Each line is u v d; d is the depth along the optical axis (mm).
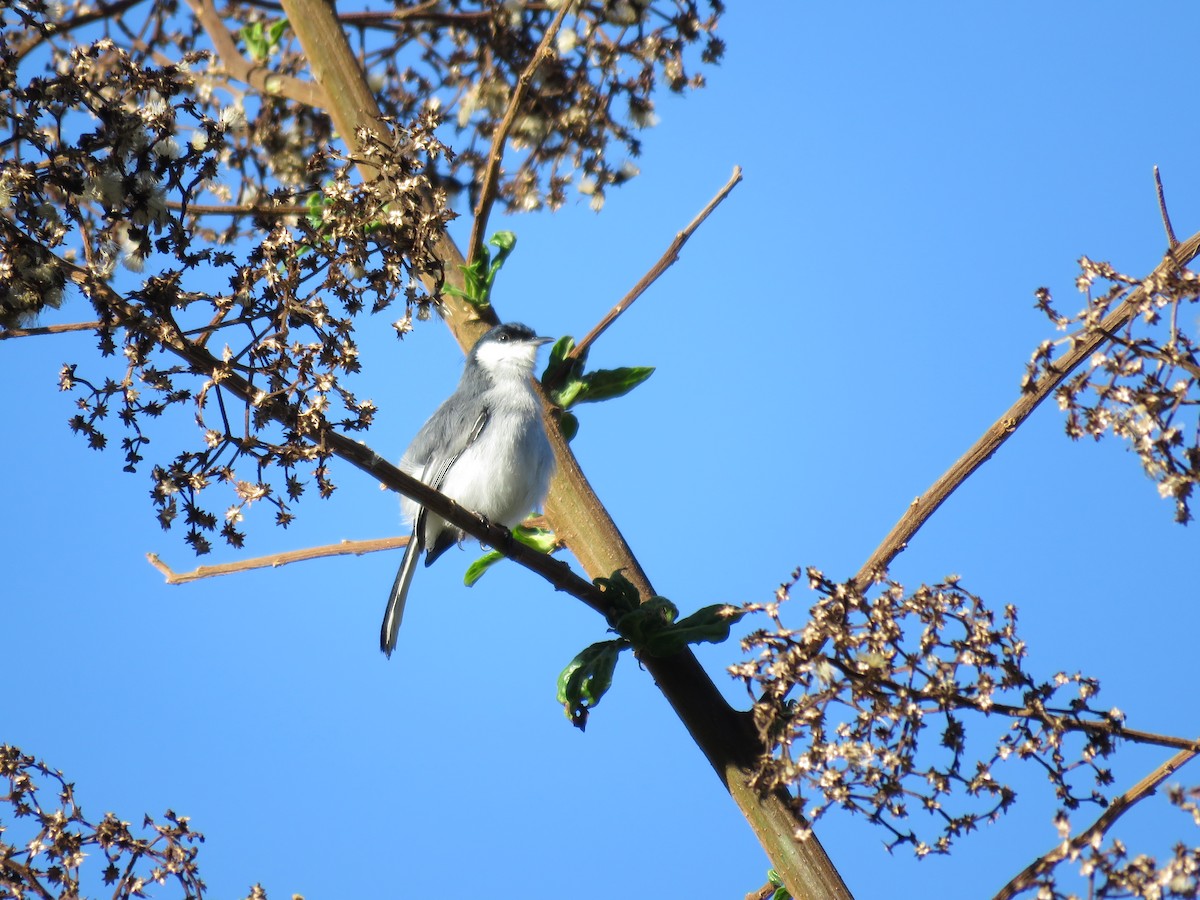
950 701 6645
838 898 7926
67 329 7312
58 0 8062
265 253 7434
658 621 8984
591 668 8906
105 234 7555
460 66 12492
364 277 7762
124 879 7707
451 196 11727
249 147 12391
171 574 11320
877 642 6812
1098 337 7023
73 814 7746
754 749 8531
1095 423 6582
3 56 7176
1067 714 6711
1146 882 5859
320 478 7430
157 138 7344
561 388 11000
